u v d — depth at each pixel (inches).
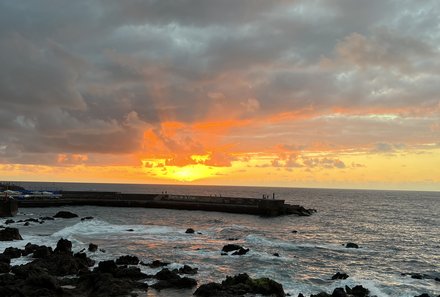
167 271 1087.0
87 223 2204.7
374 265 1411.2
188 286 1026.1
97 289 952.9
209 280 1101.1
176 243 1686.8
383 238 2153.1
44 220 2385.6
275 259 1387.8
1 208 2564.0
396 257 1582.2
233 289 972.6
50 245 1504.7
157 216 2913.4
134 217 2800.2
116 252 1451.8
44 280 936.9
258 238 1845.5
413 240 2124.8
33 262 1151.0
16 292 871.7
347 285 1099.9
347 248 1716.3
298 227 2507.4
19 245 1498.5
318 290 1047.6
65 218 2549.2
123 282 999.0
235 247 1517.0
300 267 1301.7
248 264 1306.6
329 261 1432.1
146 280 1064.2
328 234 2224.4
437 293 1079.0
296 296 988.6
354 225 2770.7
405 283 1171.9
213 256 1414.9
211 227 2346.2
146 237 1831.9
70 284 1004.6
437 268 1412.4
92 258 1332.4
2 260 1177.4
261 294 966.4
